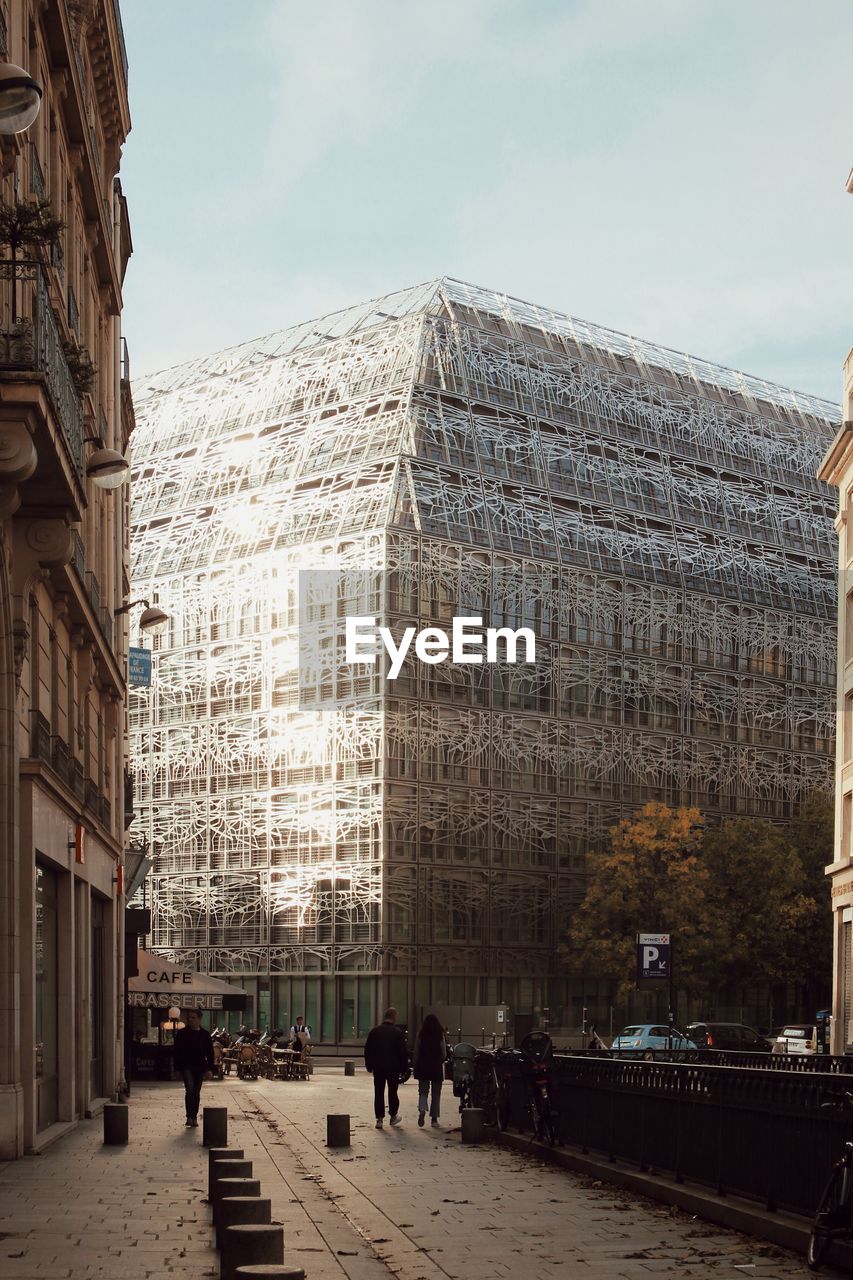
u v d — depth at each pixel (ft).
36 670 86.02
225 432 354.95
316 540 314.35
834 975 179.83
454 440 322.75
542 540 329.52
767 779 363.76
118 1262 46.14
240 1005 189.16
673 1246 50.90
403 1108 131.64
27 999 79.97
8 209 61.16
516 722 318.24
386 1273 45.65
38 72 88.28
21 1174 70.79
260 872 315.58
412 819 299.79
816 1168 50.01
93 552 120.88
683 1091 63.05
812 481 400.67
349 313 355.97
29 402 58.85
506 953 310.65
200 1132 98.12
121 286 144.36
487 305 350.43
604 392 359.05
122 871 140.46
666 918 293.84
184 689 335.06
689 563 358.02
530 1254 49.29
